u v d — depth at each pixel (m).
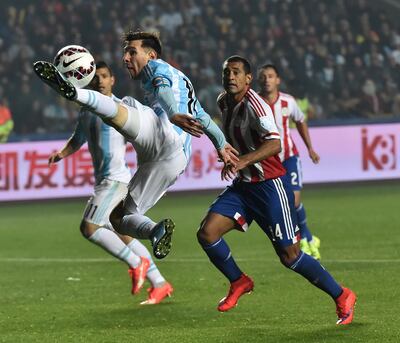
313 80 66.38
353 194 51.12
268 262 30.53
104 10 70.31
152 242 18.84
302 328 19.50
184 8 70.56
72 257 34.06
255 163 19.39
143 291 25.91
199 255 33.09
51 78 16.44
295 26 70.19
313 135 54.81
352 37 70.25
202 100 64.38
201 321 20.94
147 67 18.53
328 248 33.06
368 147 55.22
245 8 70.44
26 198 52.91
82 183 52.97
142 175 18.94
